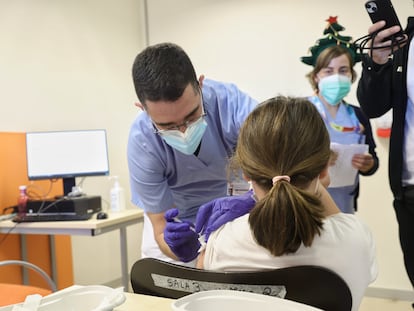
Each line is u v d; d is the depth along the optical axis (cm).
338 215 81
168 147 145
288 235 70
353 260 74
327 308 69
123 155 349
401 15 274
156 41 367
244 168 82
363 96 157
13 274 246
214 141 151
